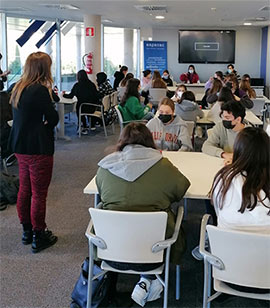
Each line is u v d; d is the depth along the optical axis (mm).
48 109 2811
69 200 4121
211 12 9047
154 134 3465
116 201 2016
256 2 7465
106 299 2266
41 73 2814
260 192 1771
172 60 13648
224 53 13328
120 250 1958
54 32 10820
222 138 3119
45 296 2465
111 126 8453
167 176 2037
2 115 4508
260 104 6715
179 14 9430
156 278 2324
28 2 7648
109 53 12758
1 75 6496
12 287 2559
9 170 5055
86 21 9555
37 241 3018
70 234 3330
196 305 2369
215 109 4957
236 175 1823
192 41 13234
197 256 2850
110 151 2484
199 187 2342
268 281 1723
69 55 11602
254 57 13578
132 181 2004
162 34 13453
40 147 2846
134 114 5551
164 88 8172
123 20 10844
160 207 2037
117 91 8469
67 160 5688
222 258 1754
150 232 1905
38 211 2980
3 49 9453
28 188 3016
